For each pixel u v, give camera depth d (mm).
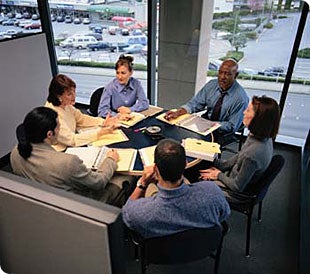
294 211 2590
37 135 1507
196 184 1349
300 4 2840
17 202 930
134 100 2717
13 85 3205
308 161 2938
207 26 3271
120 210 866
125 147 2018
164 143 1335
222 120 2736
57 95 2086
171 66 3527
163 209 1281
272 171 1848
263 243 2260
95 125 2373
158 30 3400
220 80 2648
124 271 950
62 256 973
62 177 1551
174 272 2012
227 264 2074
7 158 3260
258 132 1815
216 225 1397
